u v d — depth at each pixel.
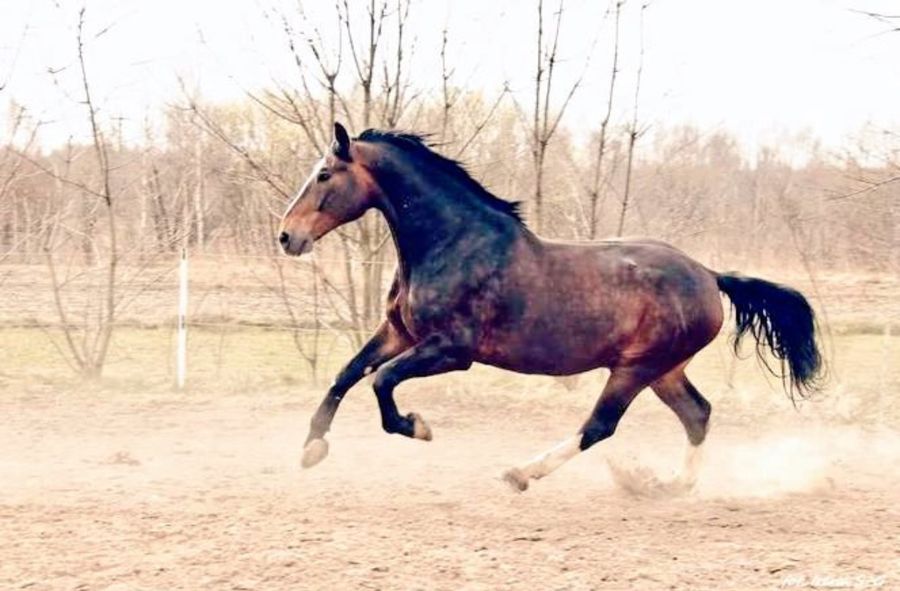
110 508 6.56
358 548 5.69
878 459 9.31
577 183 15.32
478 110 14.46
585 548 5.85
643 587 5.14
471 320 6.80
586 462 8.89
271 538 5.86
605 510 6.89
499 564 5.46
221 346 13.46
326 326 13.22
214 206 17.00
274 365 13.92
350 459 8.72
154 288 16.42
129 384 12.40
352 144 6.94
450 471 8.23
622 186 17.19
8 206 14.75
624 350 7.02
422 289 6.84
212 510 6.57
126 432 9.85
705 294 7.14
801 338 7.35
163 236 15.45
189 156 17.06
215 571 5.21
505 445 9.59
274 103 13.69
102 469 8.02
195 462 8.45
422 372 6.77
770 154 26.16
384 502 6.96
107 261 14.68
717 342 16.36
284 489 7.34
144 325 15.66
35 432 9.73
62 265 17.09
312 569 5.28
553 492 7.46
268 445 9.35
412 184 6.92
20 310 16.23
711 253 17.81
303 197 6.95
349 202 6.94
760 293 7.35
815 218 17.03
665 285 7.02
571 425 10.69
